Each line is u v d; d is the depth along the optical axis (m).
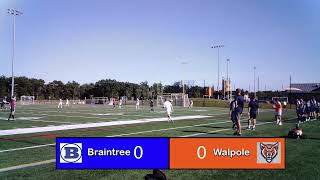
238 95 15.73
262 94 105.25
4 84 106.69
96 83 119.88
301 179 7.48
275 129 18.50
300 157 9.91
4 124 21.08
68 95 119.38
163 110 43.81
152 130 17.52
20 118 26.80
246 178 7.57
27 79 113.75
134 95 113.38
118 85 115.19
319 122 24.56
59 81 120.75
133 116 30.16
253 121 18.52
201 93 115.88
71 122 22.81
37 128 18.42
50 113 34.75
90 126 19.78
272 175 7.84
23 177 7.61
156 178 6.22
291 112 43.59
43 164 8.97
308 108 27.70
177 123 22.44
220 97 98.44
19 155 10.20
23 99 84.94
